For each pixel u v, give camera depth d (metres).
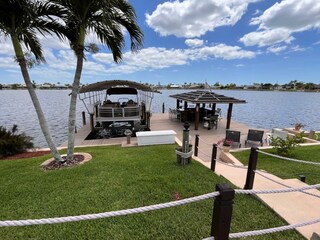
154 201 3.29
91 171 4.61
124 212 1.32
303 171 4.96
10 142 7.21
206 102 10.88
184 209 3.07
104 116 11.36
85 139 9.63
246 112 28.42
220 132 10.86
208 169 4.75
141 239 2.44
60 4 4.45
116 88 14.69
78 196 3.45
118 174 4.39
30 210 3.08
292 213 2.89
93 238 2.47
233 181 4.09
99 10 4.49
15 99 47.00
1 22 4.11
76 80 5.07
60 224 2.75
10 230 2.64
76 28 4.88
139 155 5.96
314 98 56.81
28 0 3.95
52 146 5.15
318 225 2.64
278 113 27.20
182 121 13.86
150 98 12.46
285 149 6.34
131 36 5.32
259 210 3.01
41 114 4.93
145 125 11.98
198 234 2.53
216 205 1.37
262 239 2.42
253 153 3.36
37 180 4.19
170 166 4.88
